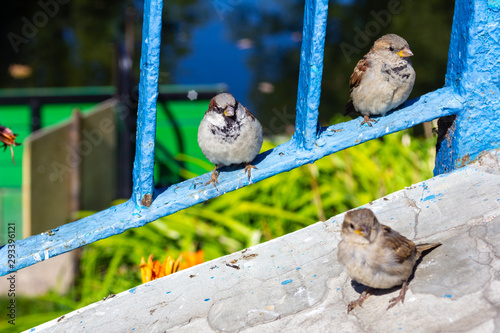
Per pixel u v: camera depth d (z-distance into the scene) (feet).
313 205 7.36
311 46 5.46
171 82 14.12
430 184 5.65
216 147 5.77
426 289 5.16
